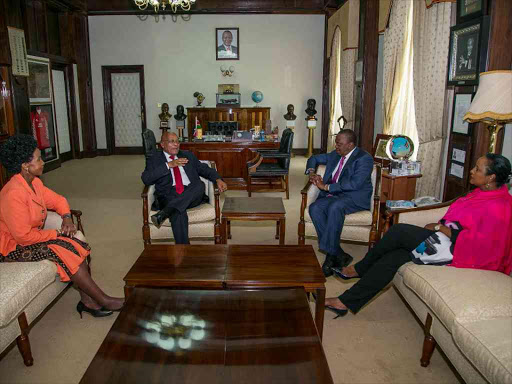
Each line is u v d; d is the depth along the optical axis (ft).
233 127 24.14
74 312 8.84
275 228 14.17
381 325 8.35
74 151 29.96
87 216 15.79
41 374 6.87
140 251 12.21
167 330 5.53
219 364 4.85
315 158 12.01
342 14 23.41
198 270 7.26
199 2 28.63
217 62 30.25
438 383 6.64
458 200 8.09
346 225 10.80
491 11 10.44
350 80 22.63
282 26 29.73
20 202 7.50
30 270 7.05
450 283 6.57
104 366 4.81
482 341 5.30
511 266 7.11
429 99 13.93
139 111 31.40
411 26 16.30
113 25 29.86
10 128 17.74
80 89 29.86
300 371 4.74
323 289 6.92
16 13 20.21
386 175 13.94
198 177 11.70
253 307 6.14
